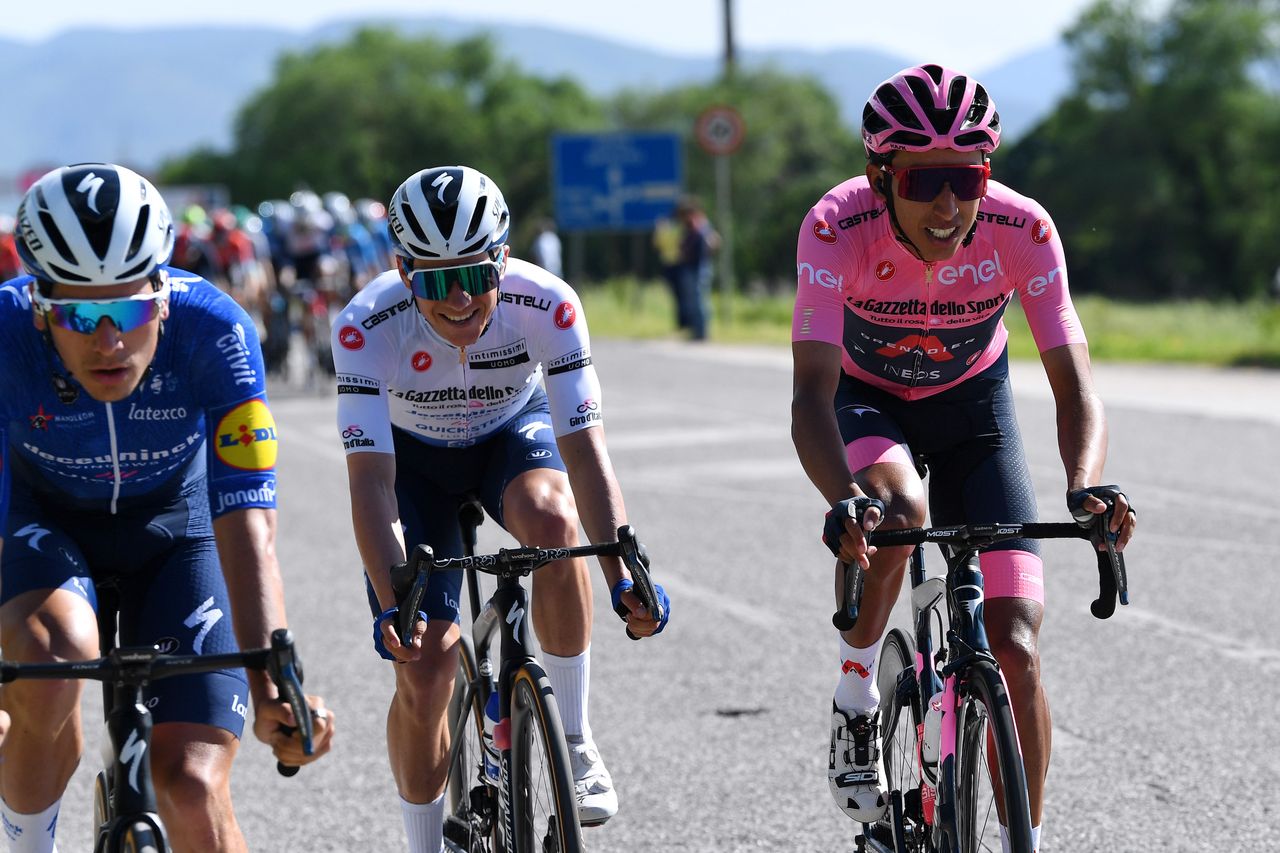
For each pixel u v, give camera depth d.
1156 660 10.82
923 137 6.26
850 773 7.21
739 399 28.14
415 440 7.30
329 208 34.50
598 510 6.66
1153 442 20.83
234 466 5.69
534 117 163.12
